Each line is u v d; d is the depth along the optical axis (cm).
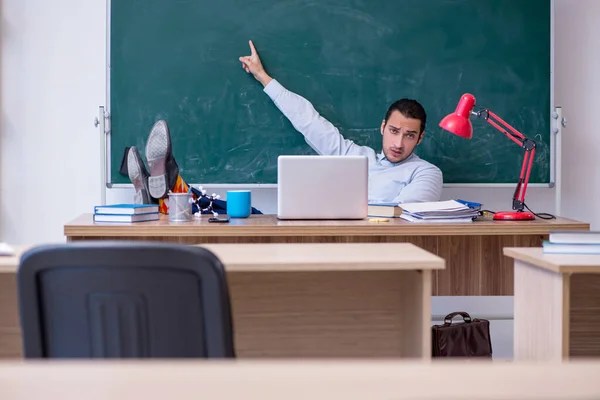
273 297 196
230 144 387
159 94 382
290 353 197
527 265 198
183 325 116
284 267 155
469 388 44
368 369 48
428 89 390
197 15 383
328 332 197
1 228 393
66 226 255
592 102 403
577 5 400
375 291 196
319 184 276
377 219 284
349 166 277
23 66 389
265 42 386
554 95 400
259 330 196
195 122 385
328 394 42
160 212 307
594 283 227
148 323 116
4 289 195
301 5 386
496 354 398
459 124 310
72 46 390
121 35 380
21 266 115
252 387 44
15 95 390
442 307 399
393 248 184
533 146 309
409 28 389
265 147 388
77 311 117
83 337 118
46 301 117
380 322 197
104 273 114
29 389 44
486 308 399
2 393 43
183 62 383
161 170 295
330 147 384
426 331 160
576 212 405
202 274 112
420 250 179
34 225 393
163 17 381
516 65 391
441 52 390
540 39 391
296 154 390
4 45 388
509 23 390
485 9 390
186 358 117
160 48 382
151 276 114
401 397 42
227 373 47
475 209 283
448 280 301
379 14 388
